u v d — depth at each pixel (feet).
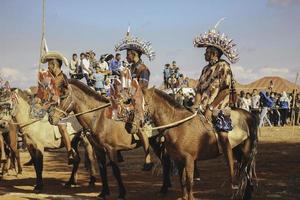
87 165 44.04
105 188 35.47
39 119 38.27
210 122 29.19
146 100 29.27
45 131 39.09
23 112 39.04
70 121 40.01
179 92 48.60
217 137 29.14
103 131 34.01
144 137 34.45
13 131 45.11
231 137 29.91
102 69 55.11
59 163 58.65
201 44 29.53
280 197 34.37
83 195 37.01
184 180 29.55
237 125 30.27
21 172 49.24
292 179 41.55
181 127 28.71
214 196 34.96
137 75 31.58
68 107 34.24
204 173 46.44
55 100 34.22
